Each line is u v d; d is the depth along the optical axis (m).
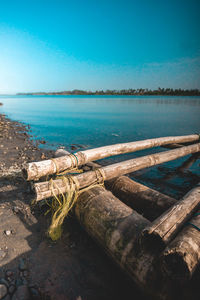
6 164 7.67
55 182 3.64
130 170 4.92
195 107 50.81
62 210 3.57
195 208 3.00
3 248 3.30
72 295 2.59
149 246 2.49
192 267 1.94
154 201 3.90
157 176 7.27
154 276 2.24
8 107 50.81
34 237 3.63
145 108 47.47
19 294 2.43
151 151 10.80
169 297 2.07
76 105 59.78
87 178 3.95
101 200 3.53
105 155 5.18
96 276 2.91
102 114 33.28
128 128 19.39
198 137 9.73
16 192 5.27
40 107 50.91
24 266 2.94
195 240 2.19
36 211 4.45
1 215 4.25
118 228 2.89
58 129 18.66
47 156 9.39
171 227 2.45
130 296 2.63
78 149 11.30
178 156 6.82
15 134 15.41
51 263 3.08
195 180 7.01
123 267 2.63
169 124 21.94
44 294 2.56
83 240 3.64
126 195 4.40
